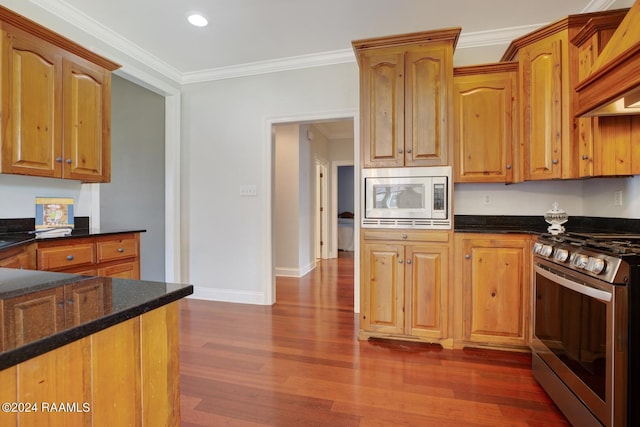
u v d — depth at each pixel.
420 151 2.45
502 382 1.95
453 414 1.66
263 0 2.42
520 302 2.31
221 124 3.64
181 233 3.79
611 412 1.29
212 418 1.62
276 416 1.63
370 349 2.39
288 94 3.42
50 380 0.56
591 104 1.73
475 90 2.59
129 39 2.98
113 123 3.84
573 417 1.53
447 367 2.13
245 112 3.57
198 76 3.69
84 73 2.44
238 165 3.60
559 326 1.69
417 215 2.45
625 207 2.17
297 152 4.88
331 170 6.76
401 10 2.54
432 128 2.43
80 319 0.61
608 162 2.10
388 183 2.51
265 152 3.51
